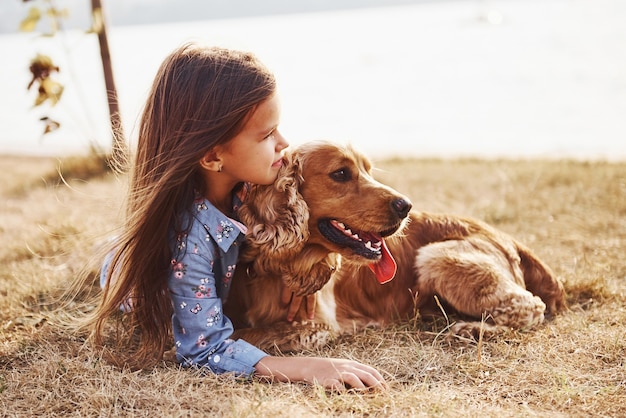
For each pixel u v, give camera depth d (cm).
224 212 315
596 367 300
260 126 283
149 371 303
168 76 289
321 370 281
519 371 298
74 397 274
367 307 376
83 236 505
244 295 339
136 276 299
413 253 389
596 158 879
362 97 1753
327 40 3809
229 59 284
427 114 1444
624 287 408
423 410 256
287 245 303
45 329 349
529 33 3278
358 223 307
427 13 7650
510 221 566
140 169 297
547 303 388
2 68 3181
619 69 1852
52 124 543
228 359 290
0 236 549
